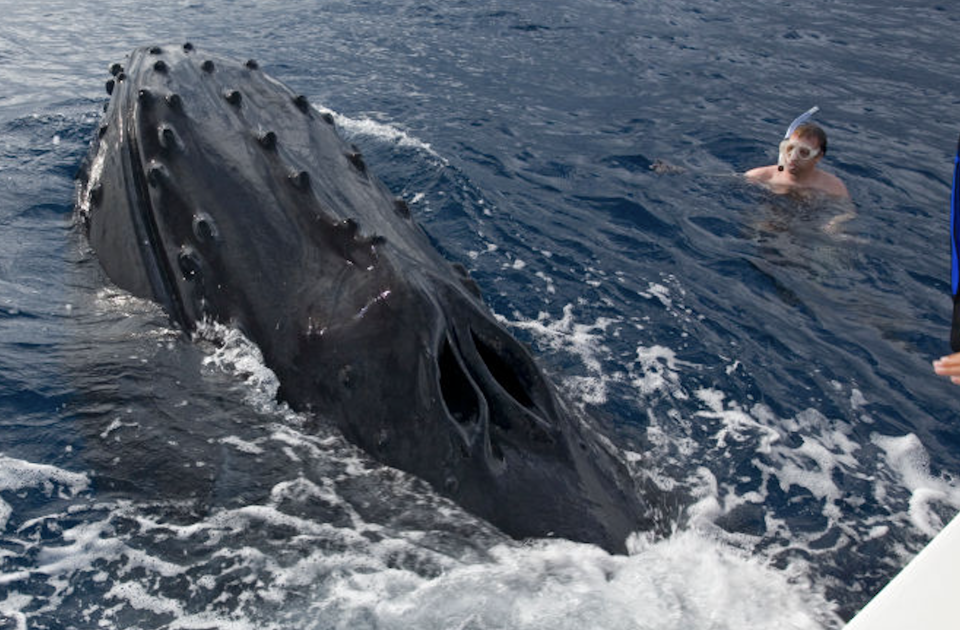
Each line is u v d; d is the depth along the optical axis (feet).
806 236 34.01
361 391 17.46
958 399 25.07
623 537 17.19
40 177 30.30
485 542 16.35
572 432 18.24
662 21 61.98
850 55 58.39
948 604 9.11
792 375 25.20
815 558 18.34
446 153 37.01
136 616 15.29
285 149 20.26
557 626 15.20
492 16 58.59
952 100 51.52
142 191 20.39
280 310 18.48
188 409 18.34
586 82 49.52
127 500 17.11
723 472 20.68
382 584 15.76
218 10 56.08
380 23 55.52
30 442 18.25
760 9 67.21
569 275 28.53
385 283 17.71
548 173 36.78
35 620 15.17
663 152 40.96
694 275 30.04
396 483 16.94
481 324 17.84
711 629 15.70
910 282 31.58
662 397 23.08
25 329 21.26
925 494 20.95
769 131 44.80
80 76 43.47
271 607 15.40
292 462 17.44
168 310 19.80
